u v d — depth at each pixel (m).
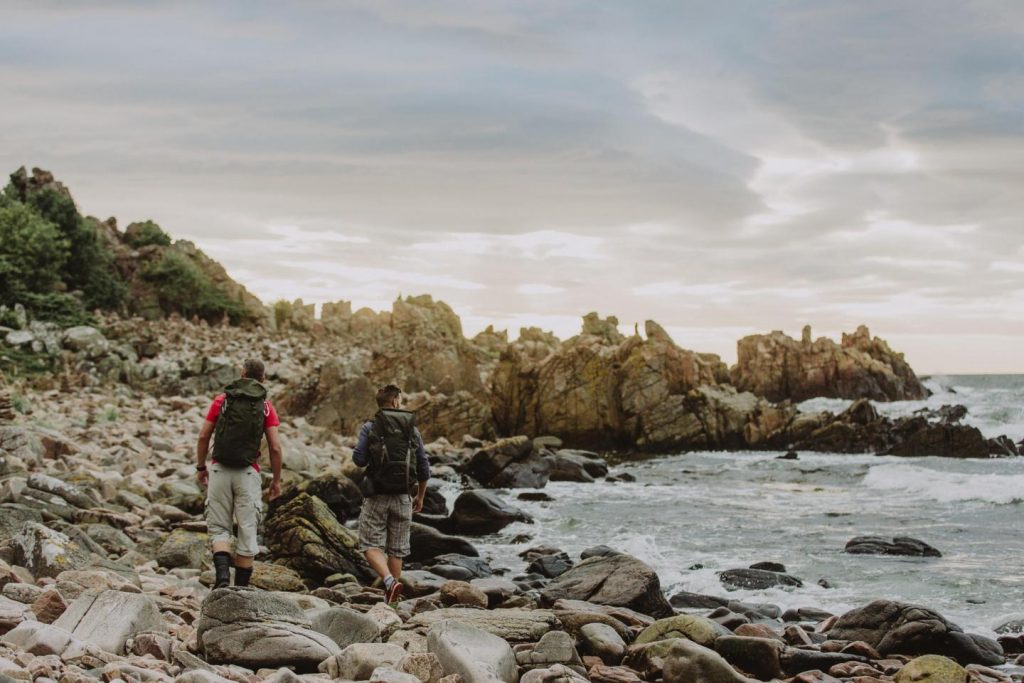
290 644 6.91
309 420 33.03
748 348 58.44
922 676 7.68
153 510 14.43
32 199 54.72
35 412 25.48
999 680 8.12
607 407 38.19
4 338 38.38
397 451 10.14
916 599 11.88
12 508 11.26
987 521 17.86
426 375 39.12
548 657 7.46
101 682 5.71
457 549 15.10
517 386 39.50
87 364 36.97
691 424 37.59
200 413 30.50
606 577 11.17
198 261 66.12
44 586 8.44
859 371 56.31
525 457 24.83
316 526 12.91
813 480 25.75
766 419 37.44
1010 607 11.40
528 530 17.72
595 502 21.45
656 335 39.94
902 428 34.03
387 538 10.29
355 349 60.28
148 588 9.75
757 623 10.23
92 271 55.19
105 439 21.78
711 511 19.84
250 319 64.69
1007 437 32.28
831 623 10.27
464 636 7.08
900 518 18.39
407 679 6.03
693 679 7.33
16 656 5.78
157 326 52.44
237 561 8.98
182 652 6.65
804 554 14.90
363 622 7.79
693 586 12.86
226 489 8.99
